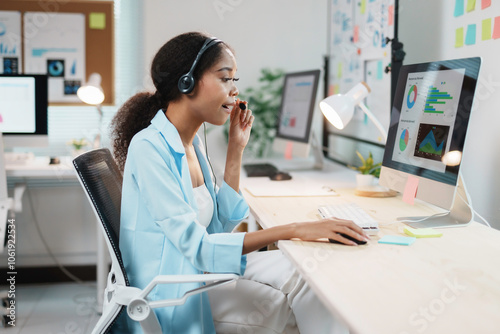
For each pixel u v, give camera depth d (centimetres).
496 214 170
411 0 223
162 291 128
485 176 176
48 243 341
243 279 153
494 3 167
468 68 138
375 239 137
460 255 123
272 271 155
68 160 310
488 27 171
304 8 351
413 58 224
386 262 117
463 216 154
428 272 110
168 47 137
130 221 130
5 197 264
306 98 280
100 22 339
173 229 122
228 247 123
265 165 285
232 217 159
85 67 342
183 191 130
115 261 123
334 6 331
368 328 83
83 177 122
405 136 166
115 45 344
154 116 144
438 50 204
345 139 314
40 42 338
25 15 336
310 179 247
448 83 146
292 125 292
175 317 127
